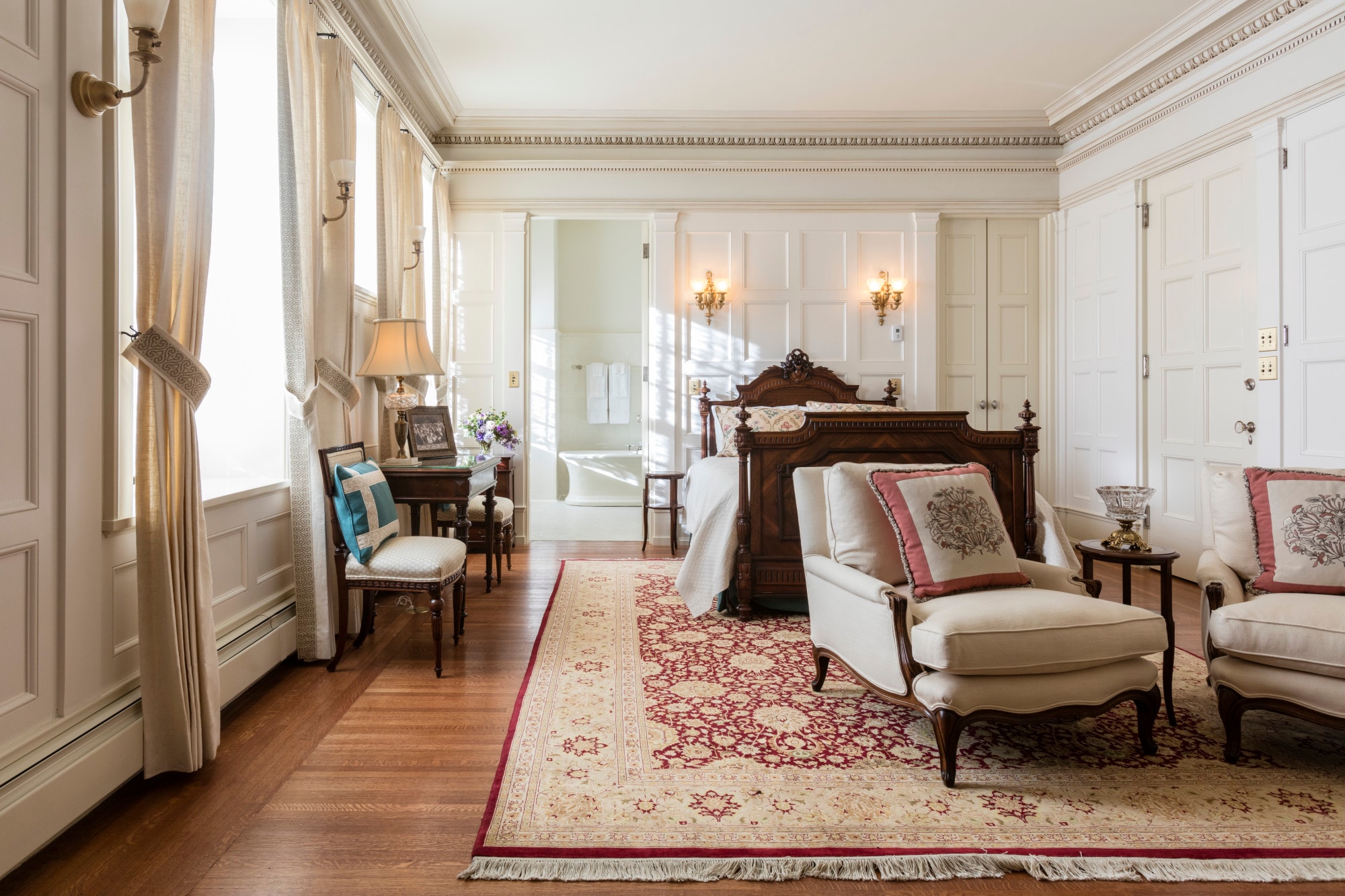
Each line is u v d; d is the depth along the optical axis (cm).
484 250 584
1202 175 455
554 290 864
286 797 200
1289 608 214
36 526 175
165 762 206
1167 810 192
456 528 359
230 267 321
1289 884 164
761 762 219
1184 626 360
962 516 246
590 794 200
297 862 171
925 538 242
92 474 193
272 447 322
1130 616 216
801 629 359
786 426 507
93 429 193
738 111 560
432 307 535
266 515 294
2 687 165
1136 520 274
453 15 418
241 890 160
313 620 305
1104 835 181
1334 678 204
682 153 588
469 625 369
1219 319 443
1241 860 171
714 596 370
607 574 478
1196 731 242
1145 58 463
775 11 417
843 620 252
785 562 374
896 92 529
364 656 321
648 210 589
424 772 214
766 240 594
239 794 201
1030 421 369
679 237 591
